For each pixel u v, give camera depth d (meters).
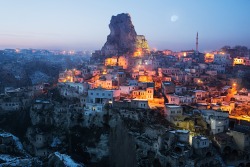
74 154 195.50
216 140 172.62
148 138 179.75
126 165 176.38
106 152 188.88
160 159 162.12
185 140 164.88
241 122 188.75
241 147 168.38
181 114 191.38
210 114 191.88
